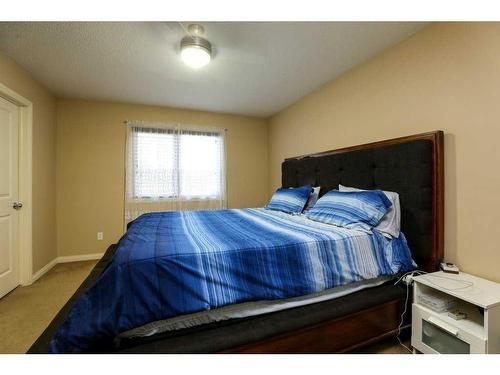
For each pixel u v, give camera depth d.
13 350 1.56
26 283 2.58
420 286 1.53
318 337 1.32
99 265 1.82
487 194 1.53
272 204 3.02
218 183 4.09
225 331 1.16
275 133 4.20
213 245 1.32
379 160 2.06
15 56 2.28
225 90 3.14
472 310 1.41
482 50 1.54
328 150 2.91
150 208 3.69
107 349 1.01
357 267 1.51
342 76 2.68
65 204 3.36
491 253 1.51
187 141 3.90
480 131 1.55
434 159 1.73
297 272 1.35
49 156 3.10
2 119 2.33
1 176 2.32
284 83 2.93
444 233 1.75
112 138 3.55
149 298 1.04
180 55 2.27
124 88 3.06
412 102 1.96
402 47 2.04
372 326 1.48
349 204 1.89
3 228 2.34
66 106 3.35
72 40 2.04
